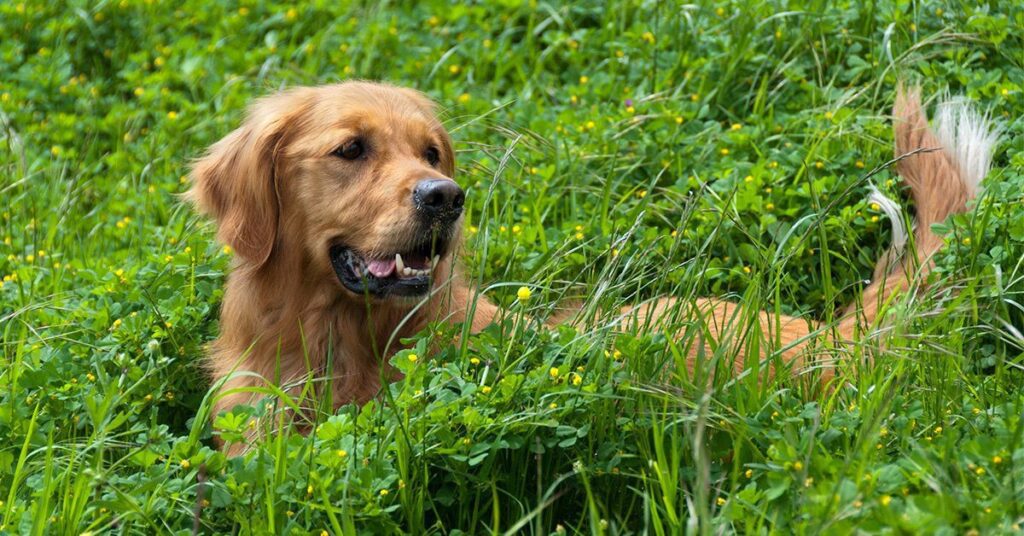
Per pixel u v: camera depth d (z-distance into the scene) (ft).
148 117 39.86
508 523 20.61
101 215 35.12
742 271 27.94
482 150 31.63
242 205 25.32
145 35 43.60
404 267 23.71
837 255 27.89
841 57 34.40
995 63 32.17
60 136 38.58
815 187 28.89
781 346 25.85
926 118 30.66
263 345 25.32
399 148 24.79
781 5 35.55
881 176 29.58
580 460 20.17
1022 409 20.56
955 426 20.75
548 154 33.12
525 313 23.81
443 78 39.55
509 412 20.63
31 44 43.27
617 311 24.29
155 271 28.86
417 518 19.74
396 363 21.56
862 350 22.75
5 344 26.23
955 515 16.17
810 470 18.06
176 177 36.19
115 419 22.15
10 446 23.15
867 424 18.93
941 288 25.35
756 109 33.42
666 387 21.07
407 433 20.08
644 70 36.24
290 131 25.04
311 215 24.67
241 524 19.30
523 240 29.68
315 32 43.21
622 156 32.60
